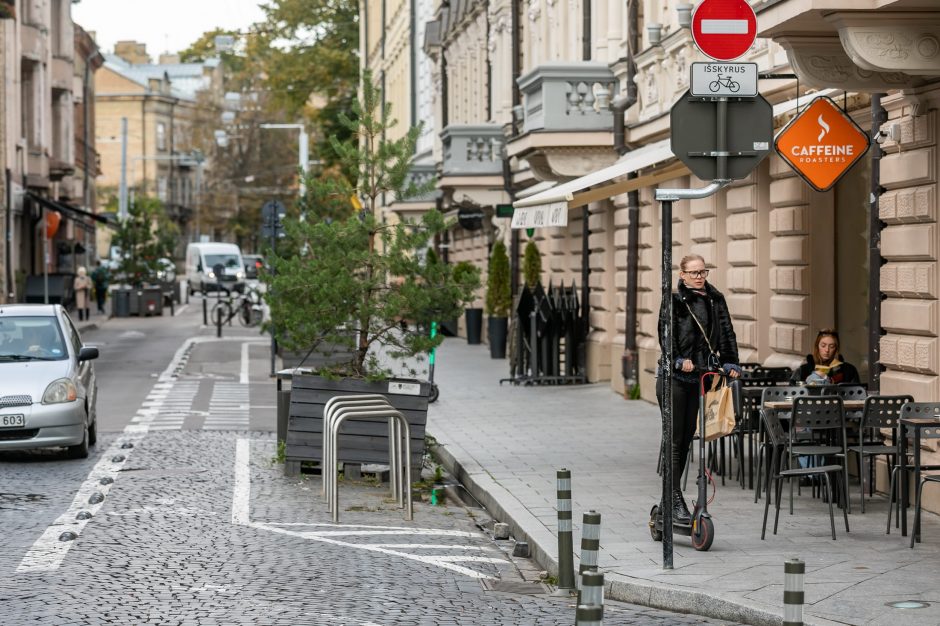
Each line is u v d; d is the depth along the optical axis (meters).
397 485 17.08
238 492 17.02
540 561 12.95
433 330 21.23
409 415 18.27
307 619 10.34
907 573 11.45
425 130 63.31
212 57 112.38
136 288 70.44
